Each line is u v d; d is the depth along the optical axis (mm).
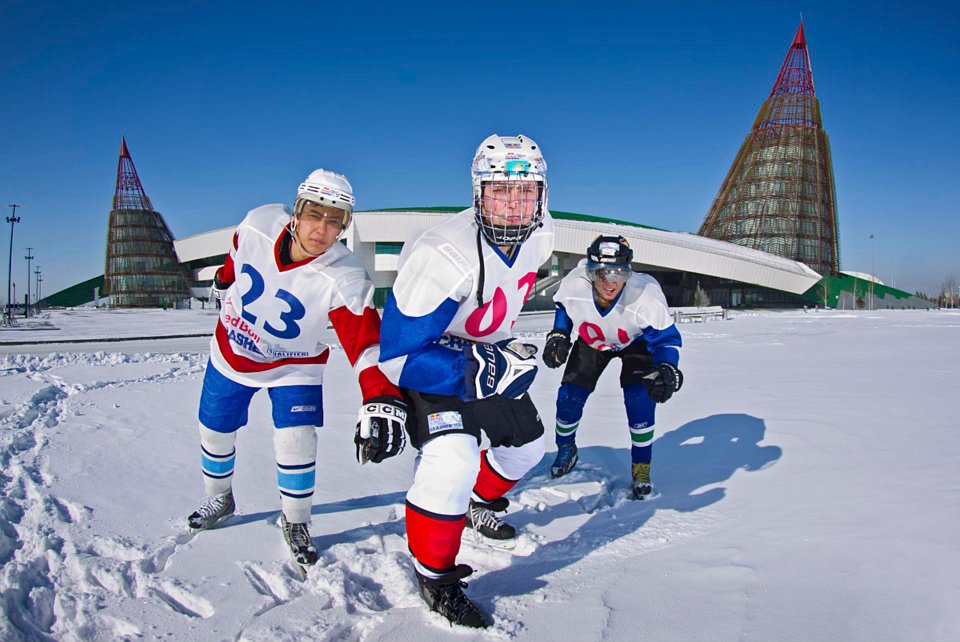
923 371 9680
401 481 4438
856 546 2898
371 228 71000
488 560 3111
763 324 28516
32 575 2836
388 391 2574
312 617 2477
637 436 4016
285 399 3205
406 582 2787
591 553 3115
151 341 21922
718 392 7957
